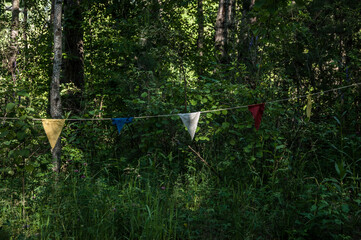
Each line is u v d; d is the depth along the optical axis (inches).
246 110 221.0
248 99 226.4
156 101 233.9
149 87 254.4
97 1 354.9
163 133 242.4
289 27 219.0
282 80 258.4
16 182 193.0
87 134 259.3
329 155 240.1
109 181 222.5
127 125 253.6
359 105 266.8
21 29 383.6
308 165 237.9
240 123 216.5
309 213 165.8
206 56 307.0
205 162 215.6
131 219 163.8
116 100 327.0
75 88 305.6
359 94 259.6
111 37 335.0
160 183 213.6
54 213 168.1
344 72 271.1
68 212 168.4
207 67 303.1
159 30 232.4
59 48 225.9
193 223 175.5
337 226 162.9
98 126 276.4
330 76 274.7
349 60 282.5
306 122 228.1
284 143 217.5
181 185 207.9
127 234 166.2
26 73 354.6
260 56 253.0
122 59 335.6
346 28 269.1
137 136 249.3
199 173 215.9
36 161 203.6
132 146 267.4
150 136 236.7
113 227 160.2
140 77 276.8
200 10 493.0
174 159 245.1
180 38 237.0
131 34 322.3
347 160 238.2
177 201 189.2
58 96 226.7
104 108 328.2
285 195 192.2
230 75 267.9
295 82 279.0
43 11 402.6
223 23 383.6
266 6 172.9
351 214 182.4
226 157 222.8
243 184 215.3
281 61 274.2
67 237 155.7
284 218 175.6
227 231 171.6
